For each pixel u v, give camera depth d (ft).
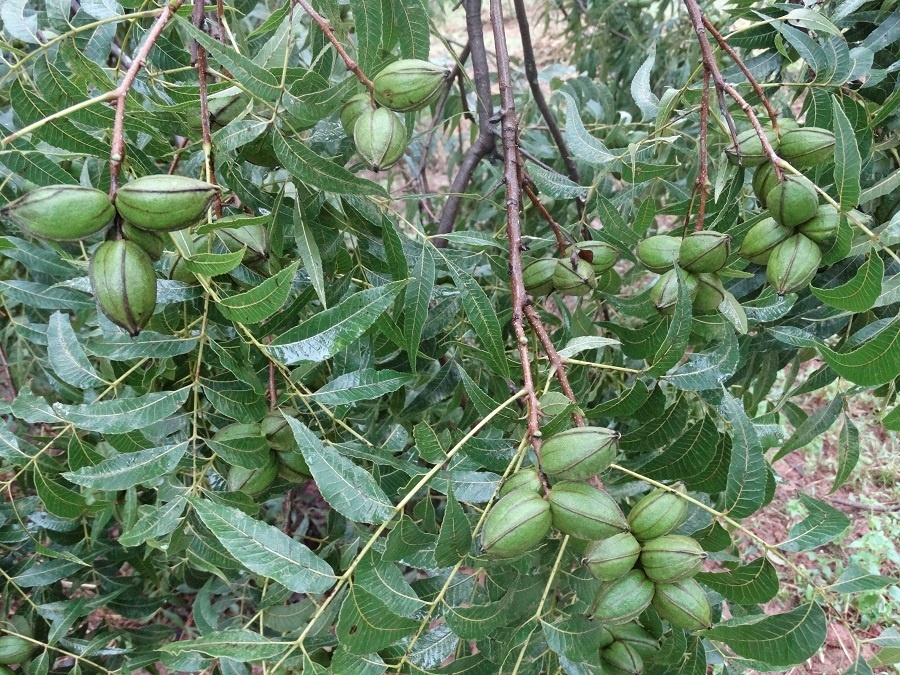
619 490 7.06
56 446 8.42
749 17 8.45
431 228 12.06
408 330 6.46
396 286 5.28
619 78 18.03
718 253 6.21
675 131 8.73
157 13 5.38
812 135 6.17
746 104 6.06
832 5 8.08
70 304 6.64
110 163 4.50
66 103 5.76
